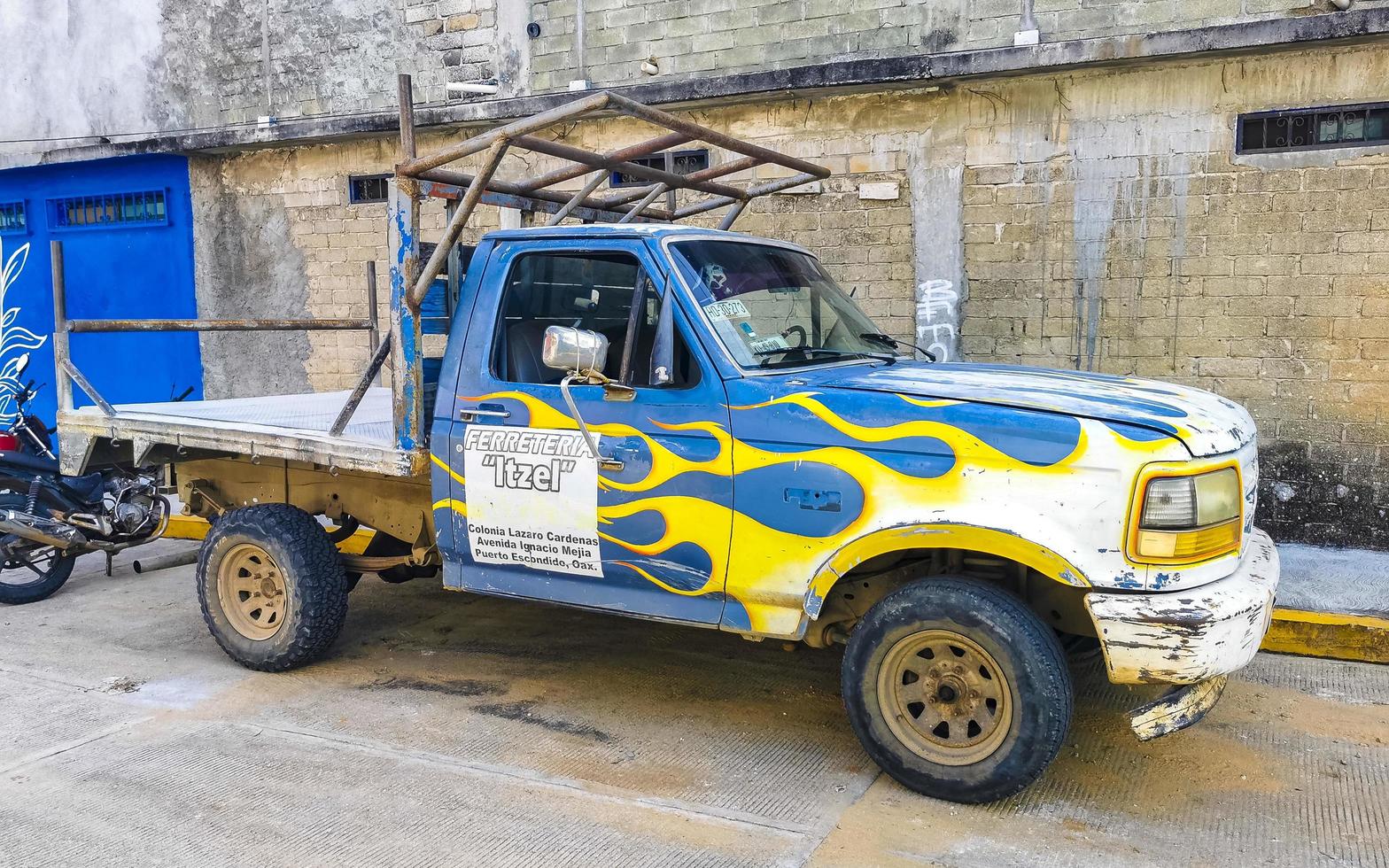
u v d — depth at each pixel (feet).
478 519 14.92
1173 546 11.17
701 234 14.79
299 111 33.22
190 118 35.22
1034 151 23.91
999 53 22.86
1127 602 11.21
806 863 11.13
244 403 21.40
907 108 25.05
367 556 18.34
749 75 25.29
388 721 15.07
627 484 13.67
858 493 12.32
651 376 13.60
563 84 29.09
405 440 15.06
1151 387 13.57
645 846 11.50
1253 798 12.60
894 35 24.91
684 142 16.24
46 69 37.42
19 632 19.44
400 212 14.75
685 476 13.32
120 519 21.74
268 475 18.31
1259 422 22.65
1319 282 21.81
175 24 34.88
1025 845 11.48
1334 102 21.24
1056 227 23.91
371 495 17.29
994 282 24.66
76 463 19.02
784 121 26.48
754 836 11.71
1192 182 22.61
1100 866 11.03
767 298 14.70
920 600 12.22
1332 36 20.10
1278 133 21.97
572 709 15.55
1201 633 10.96
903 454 12.12
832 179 26.07
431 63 30.99
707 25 26.96
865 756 13.85
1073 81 23.34
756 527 12.94
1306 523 22.58
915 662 12.57
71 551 21.58
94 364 37.86
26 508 21.03
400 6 31.22
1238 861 11.15
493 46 30.01
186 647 18.49
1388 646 17.10
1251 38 20.74
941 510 11.90
